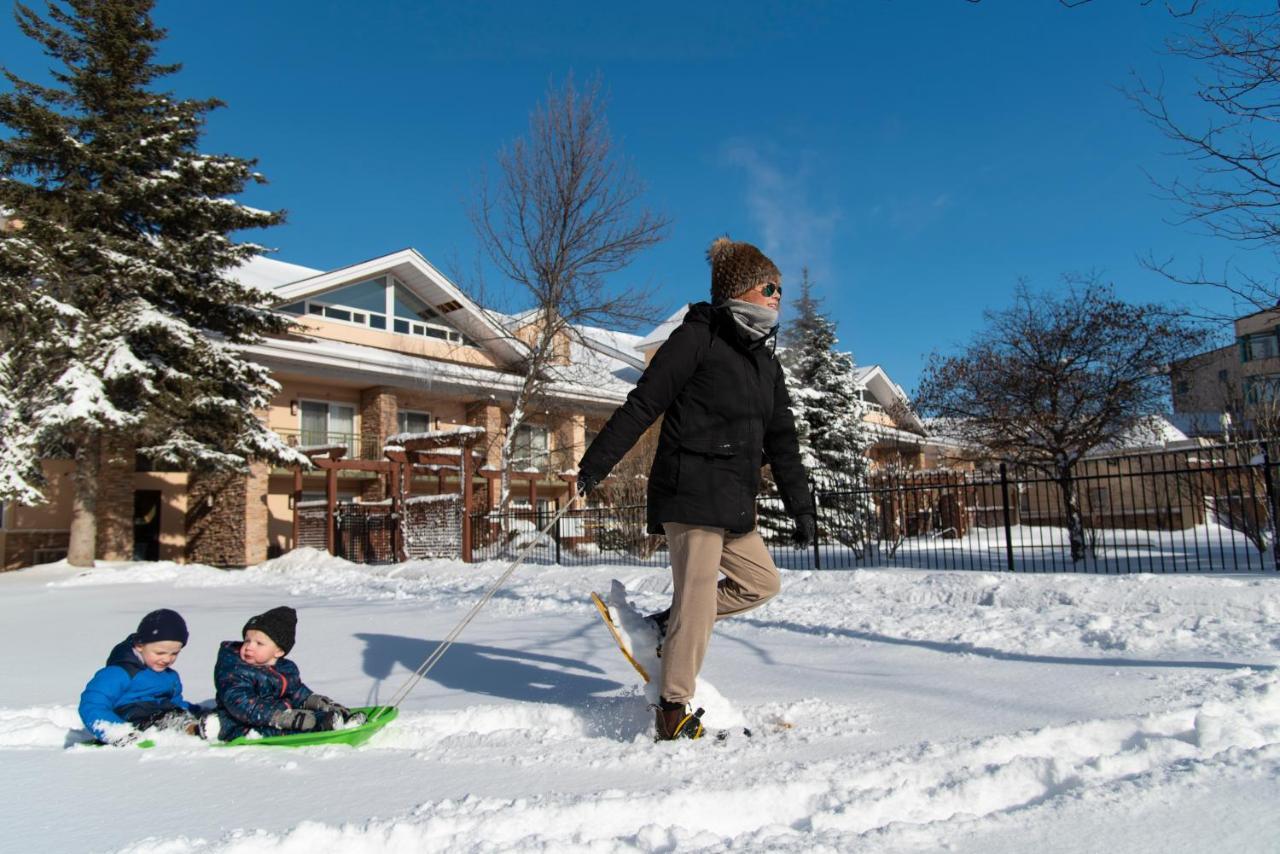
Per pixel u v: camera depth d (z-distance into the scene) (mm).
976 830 1934
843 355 27547
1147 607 6348
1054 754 2680
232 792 2441
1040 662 4664
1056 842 1856
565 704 3631
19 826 2139
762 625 6977
